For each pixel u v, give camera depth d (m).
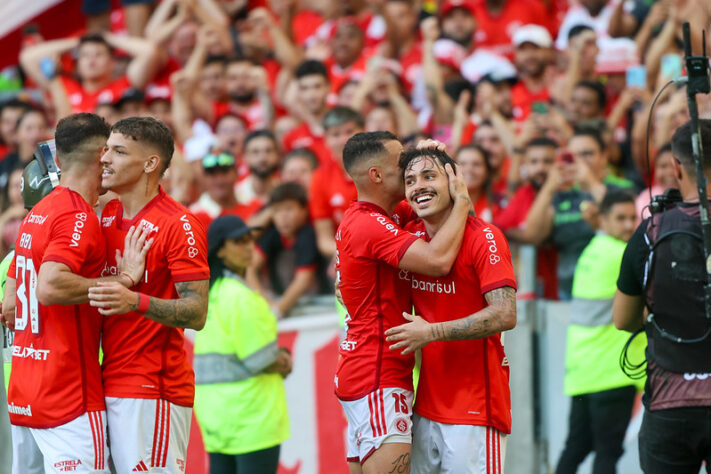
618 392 22.91
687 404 15.07
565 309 24.41
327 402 24.67
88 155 16.34
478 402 15.93
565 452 23.72
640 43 33.12
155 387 16.33
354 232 16.31
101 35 36.59
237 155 32.62
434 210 15.73
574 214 25.39
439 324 15.38
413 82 34.75
